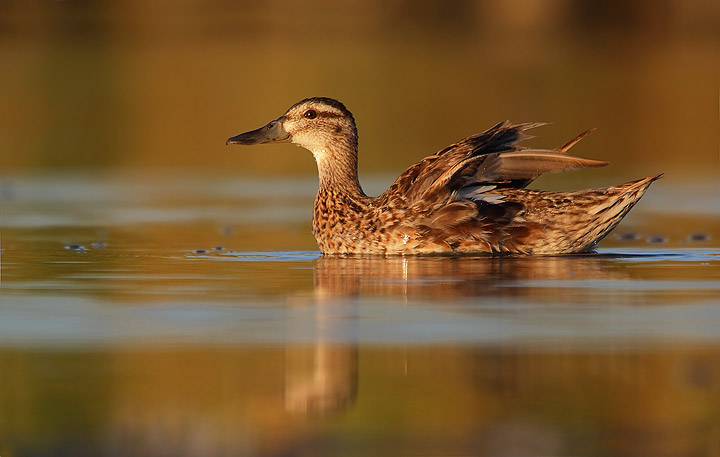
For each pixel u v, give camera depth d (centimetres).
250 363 852
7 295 1145
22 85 3822
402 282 1205
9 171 2667
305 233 1730
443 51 4491
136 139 3072
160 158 2867
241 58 4294
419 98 3481
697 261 1374
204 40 4712
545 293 1133
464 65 4144
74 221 1880
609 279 1223
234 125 3200
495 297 1112
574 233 1417
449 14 5259
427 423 716
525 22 5156
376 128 3056
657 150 2827
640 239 1633
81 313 1046
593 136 3005
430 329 962
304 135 1570
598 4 5181
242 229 1775
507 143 1478
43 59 4303
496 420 721
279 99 3466
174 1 5334
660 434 696
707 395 766
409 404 754
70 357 878
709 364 841
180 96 3581
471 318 1009
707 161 2684
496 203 1419
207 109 3388
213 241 1628
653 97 3538
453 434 697
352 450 675
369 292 1147
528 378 808
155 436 700
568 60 4272
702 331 952
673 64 4175
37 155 2872
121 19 5103
